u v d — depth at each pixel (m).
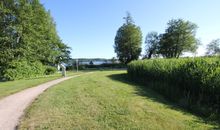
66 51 54.59
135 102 10.10
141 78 20.14
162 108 9.52
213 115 8.67
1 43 31.39
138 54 75.19
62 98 10.95
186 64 12.66
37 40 35.69
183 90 12.25
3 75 28.20
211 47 69.81
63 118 7.60
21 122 7.38
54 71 41.41
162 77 15.58
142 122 7.23
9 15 32.53
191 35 78.94
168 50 81.31
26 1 34.41
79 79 21.06
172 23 80.50
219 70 9.89
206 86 10.09
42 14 37.88
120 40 74.94
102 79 20.91
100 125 6.90
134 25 76.06
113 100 10.30
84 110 8.55
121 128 6.67
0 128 6.87
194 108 9.80
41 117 7.80
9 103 10.62
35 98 11.59
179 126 7.13
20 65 29.77
